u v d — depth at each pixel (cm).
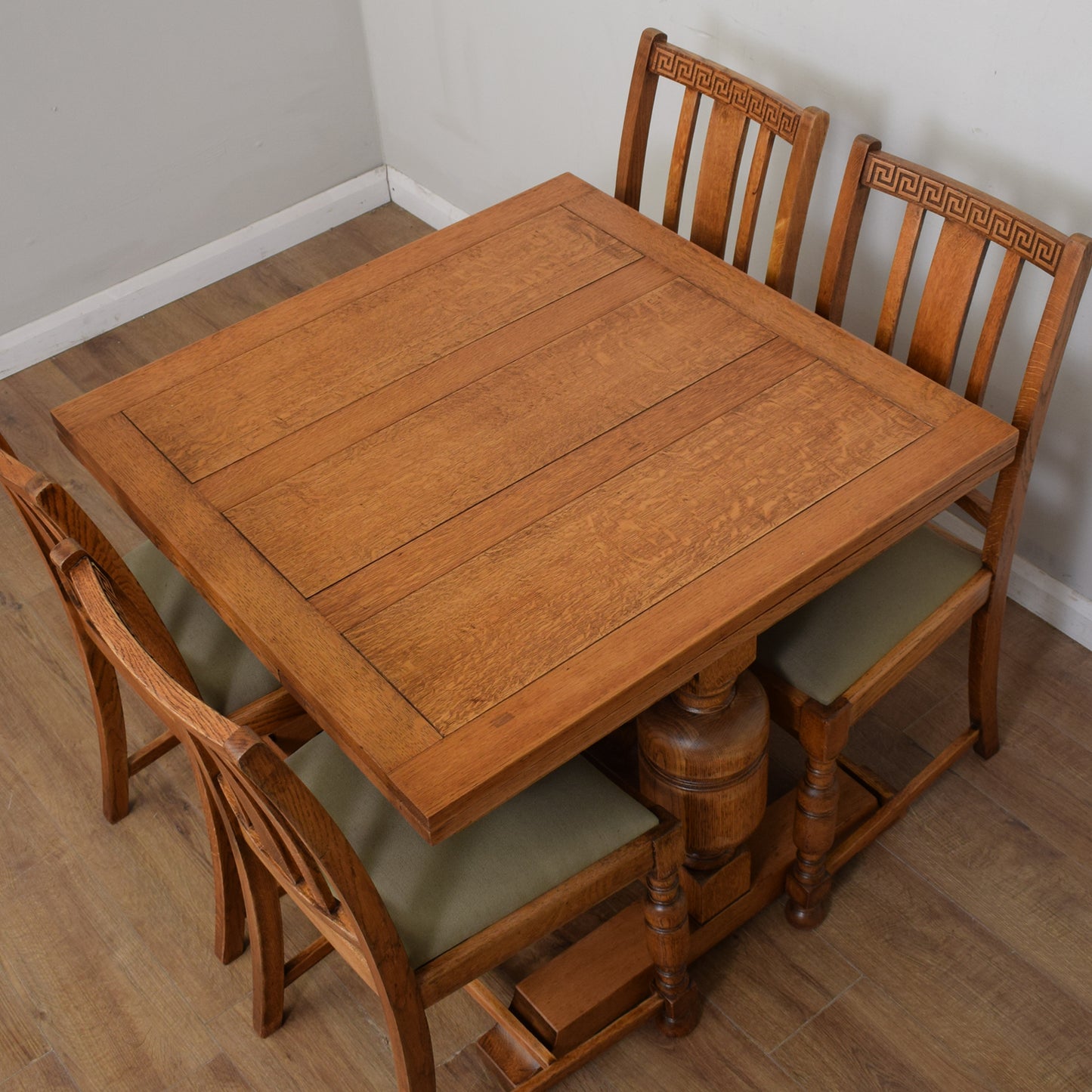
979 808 210
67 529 142
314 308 196
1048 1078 178
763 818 182
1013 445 164
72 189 302
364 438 172
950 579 183
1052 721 222
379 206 359
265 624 147
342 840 124
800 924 195
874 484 158
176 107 309
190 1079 184
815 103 227
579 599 147
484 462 167
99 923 203
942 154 212
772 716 179
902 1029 184
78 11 282
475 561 153
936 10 198
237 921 192
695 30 242
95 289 320
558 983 180
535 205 214
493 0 284
